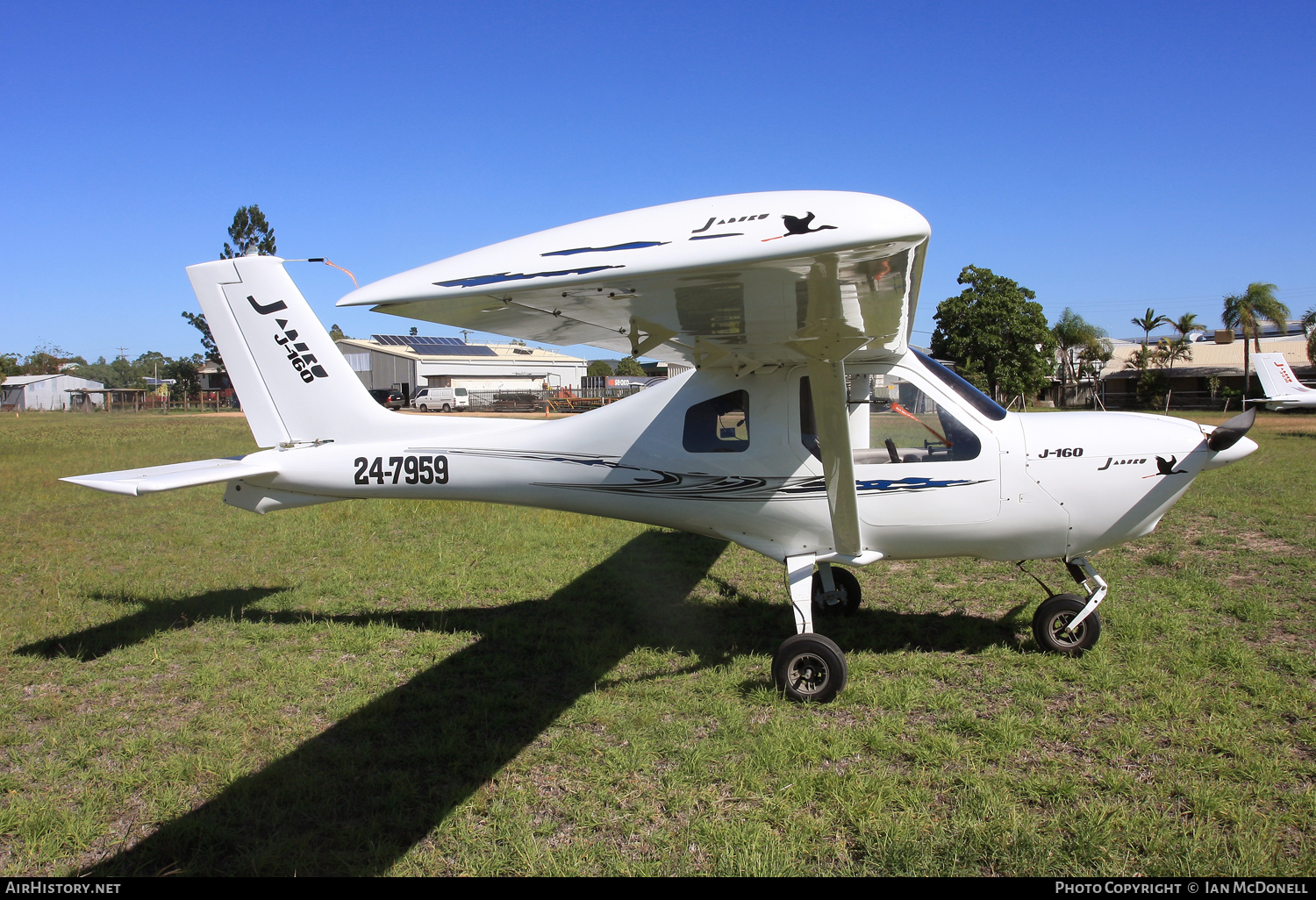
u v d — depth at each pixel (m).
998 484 4.31
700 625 5.24
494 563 6.97
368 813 3.01
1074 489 4.26
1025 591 5.75
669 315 3.15
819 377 3.71
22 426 30.36
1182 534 7.57
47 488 11.88
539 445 4.89
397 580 6.41
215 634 5.11
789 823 2.88
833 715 3.80
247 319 5.19
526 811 3.01
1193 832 2.73
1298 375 40.53
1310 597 5.42
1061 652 4.43
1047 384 35.44
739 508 4.62
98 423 33.38
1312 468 12.20
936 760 3.29
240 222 56.16
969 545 4.45
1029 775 3.15
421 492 5.10
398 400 46.50
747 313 3.09
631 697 4.04
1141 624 4.77
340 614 5.55
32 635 5.05
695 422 4.65
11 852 2.83
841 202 2.51
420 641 4.91
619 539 7.95
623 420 4.77
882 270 2.57
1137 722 3.57
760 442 4.54
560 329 3.81
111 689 4.23
